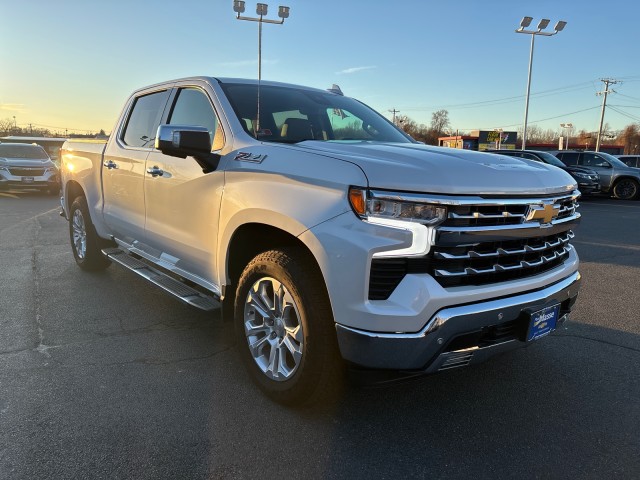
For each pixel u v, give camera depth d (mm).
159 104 4328
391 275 2410
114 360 3547
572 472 2441
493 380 3393
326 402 2838
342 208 2465
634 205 16734
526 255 2773
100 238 5359
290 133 3498
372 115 4340
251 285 3051
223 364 3516
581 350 3920
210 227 3312
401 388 3254
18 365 3430
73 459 2445
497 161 2865
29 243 7750
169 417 2828
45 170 16125
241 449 2561
